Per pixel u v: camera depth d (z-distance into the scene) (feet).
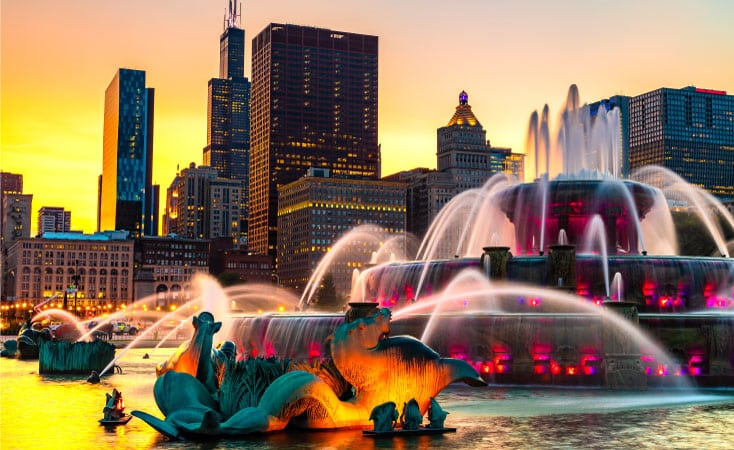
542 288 201.16
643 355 166.91
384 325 112.47
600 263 205.26
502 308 205.77
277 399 108.37
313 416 109.60
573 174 278.26
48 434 109.70
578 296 197.47
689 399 148.56
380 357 111.14
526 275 208.44
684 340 167.84
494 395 156.35
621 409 134.62
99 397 159.22
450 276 220.43
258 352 211.20
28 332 310.65
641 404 141.38
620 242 244.42
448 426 115.85
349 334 111.45
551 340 173.68
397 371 111.55
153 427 105.60
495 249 212.43
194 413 108.37
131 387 181.98
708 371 167.12
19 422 121.90
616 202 240.94
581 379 171.22
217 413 105.50
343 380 116.67
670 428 114.11
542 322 174.50
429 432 109.40
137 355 352.90
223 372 114.93
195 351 118.73
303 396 108.37
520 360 175.01
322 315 207.41
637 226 245.04
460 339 179.93
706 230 503.61
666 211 315.37
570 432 110.73
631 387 165.48
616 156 278.05
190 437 104.88
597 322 171.53
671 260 204.85
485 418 124.06
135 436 107.65
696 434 109.19
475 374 114.21
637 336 167.02
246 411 107.34
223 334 219.82
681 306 201.67
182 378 113.50
